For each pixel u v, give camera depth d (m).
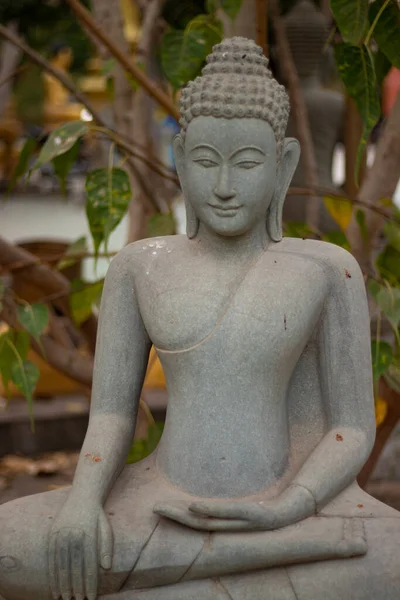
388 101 8.39
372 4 3.91
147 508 3.07
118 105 5.45
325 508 3.05
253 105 3.09
